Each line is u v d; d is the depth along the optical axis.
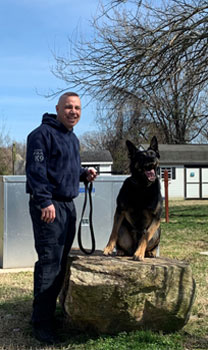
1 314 4.96
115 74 12.82
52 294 4.16
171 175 32.22
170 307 4.16
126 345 3.90
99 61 13.02
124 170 39.00
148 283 4.03
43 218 3.94
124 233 4.71
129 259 4.40
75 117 4.23
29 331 4.41
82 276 3.99
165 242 10.80
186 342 4.13
